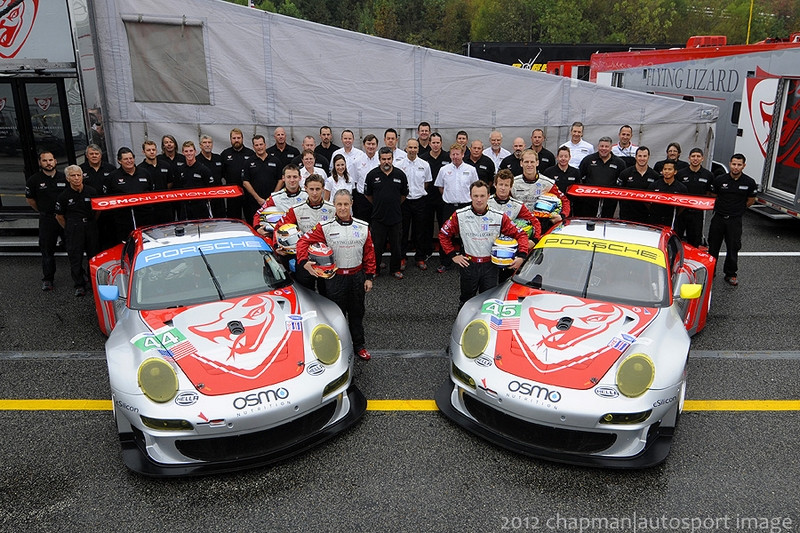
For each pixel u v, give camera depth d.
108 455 4.07
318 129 9.17
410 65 8.88
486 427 4.12
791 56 9.45
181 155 7.89
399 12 91.62
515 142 7.97
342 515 3.48
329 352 4.15
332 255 4.94
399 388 4.96
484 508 3.54
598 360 3.94
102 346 5.82
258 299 4.61
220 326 4.24
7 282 7.58
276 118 9.13
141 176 7.12
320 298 5.08
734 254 7.28
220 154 8.98
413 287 7.41
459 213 5.46
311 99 9.05
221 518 3.46
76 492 3.69
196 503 3.58
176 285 4.71
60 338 5.99
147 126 9.14
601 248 5.08
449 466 3.92
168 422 3.61
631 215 7.39
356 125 9.15
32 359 5.55
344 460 3.99
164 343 4.05
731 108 11.45
